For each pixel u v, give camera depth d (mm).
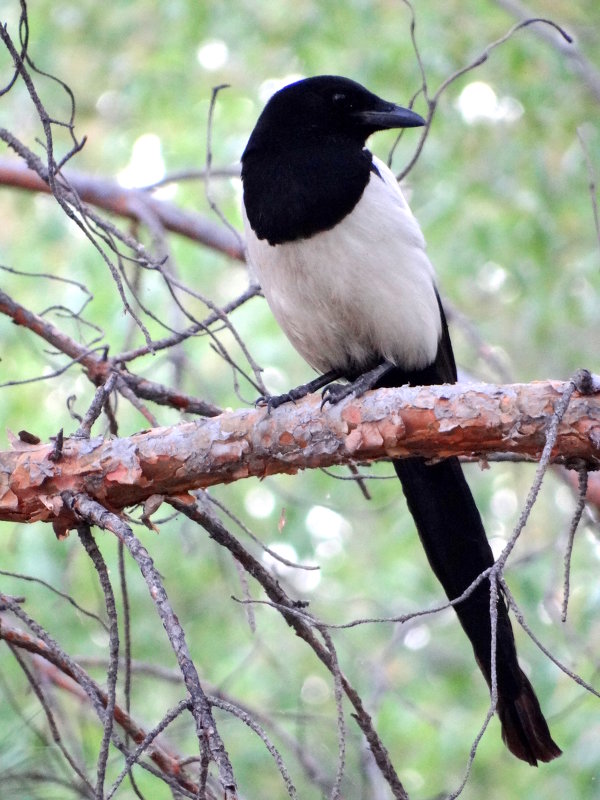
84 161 14375
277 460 5883
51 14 13891
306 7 13391
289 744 8398
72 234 13008
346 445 5742
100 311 12047
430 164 13062
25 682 9875
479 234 12805
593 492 9242
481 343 10594
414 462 7316
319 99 7500
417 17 13117
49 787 7523
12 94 14008
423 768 11797
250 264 7551
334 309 7402
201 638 12039
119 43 14078
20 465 5930
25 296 13188
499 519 13648
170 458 5879
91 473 5902
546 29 13188
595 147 12961
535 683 10438
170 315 9141
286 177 7207
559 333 14086
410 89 12844
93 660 8383
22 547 10422
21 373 11750
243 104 13930
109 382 6219
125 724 6316
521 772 11719
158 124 14258
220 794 6520
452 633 13375
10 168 10172
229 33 13406
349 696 5762
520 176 13391
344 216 7129
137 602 11711
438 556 7387
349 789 8266
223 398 12625
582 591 11828
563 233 13516
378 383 8102
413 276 7402
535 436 5406
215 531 6031
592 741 10305
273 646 12375
